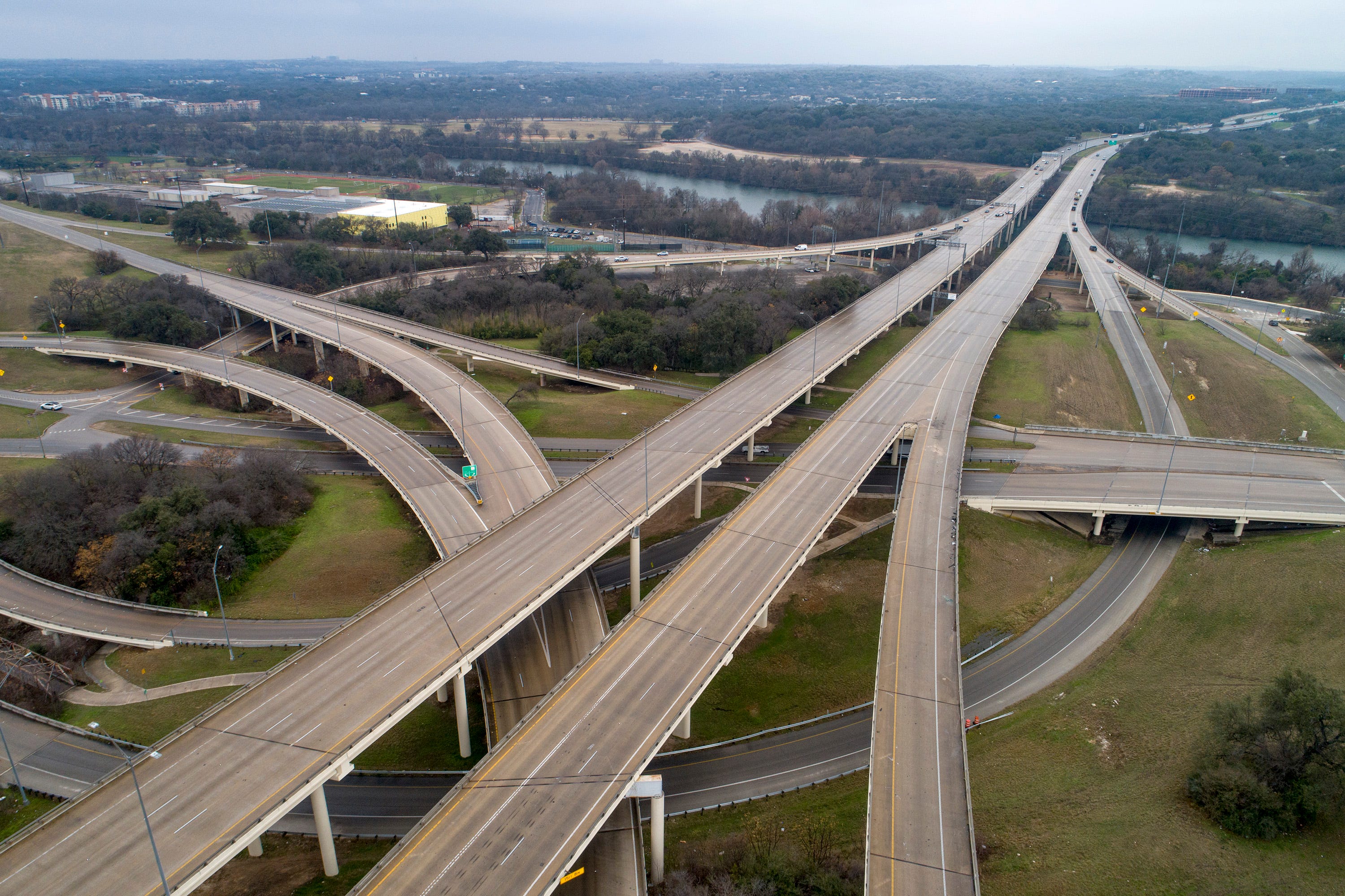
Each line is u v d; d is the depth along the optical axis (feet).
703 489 427.74
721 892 208.03
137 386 552.00
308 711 219.61
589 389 570.46
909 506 350.02
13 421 486.79
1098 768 253.65
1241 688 285.64
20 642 309.63
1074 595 349.00
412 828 215.31
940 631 270.26
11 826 231.50
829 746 271.08
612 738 214.69
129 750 258.98
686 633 256.73
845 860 219.20
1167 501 385.91
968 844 195.83
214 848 180.45
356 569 349.82
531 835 187.11
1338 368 605.73
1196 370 594.65
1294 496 390.21
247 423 503.61
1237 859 219.41
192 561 334.85
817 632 325.21
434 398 474.08
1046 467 425.28
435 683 229.86
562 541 303.89
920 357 538.88
